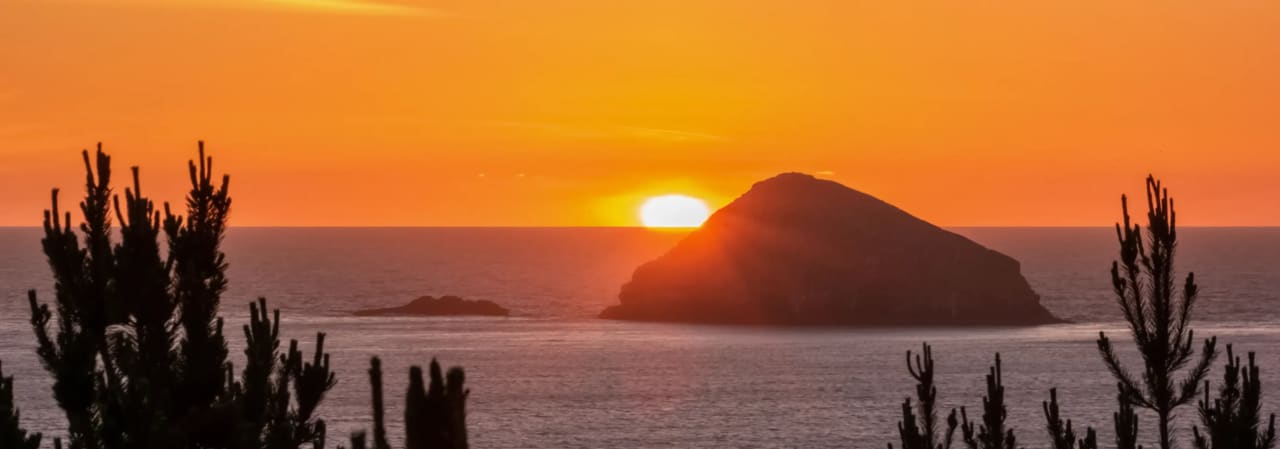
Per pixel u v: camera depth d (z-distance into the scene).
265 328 23.12
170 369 21.72
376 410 12.22
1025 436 93.19
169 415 21.31
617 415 108.69
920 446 31.19
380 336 192.12
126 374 21.72
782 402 117.62
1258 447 26.52
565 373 143.75
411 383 10.97
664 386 131.38
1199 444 27.64
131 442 20.69
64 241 22.69
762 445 92.62
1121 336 195.38
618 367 151.38
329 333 196.62
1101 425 97.81
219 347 21.97
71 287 22.52
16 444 21.23
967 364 152.62
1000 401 30.72
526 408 113.31
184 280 21.84
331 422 97.44
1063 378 134.88
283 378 23.22
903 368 149.62
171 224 22.91
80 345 22.53
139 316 21.94
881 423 103.62
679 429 100.56
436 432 10.85
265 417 22.61
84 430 21.89
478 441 94.50
